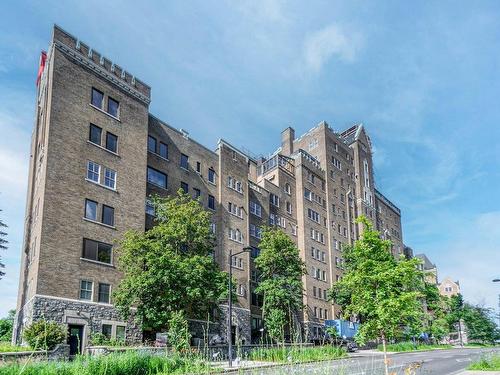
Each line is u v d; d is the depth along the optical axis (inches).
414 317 787.4
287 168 2864.2
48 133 1337.4
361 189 3558.1
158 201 1562.5
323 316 2721.5
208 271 1374.3
